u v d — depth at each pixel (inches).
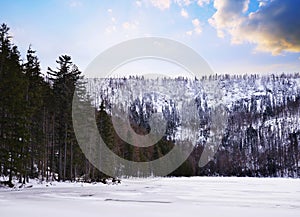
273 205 645.3
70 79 1441.9
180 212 516.4
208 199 757.3
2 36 1136.8
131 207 565.6
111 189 1033.5
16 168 1075.3
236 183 1846.7
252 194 965.2
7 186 1039.6
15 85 1092.5
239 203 674.8
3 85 1066.1
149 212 506.9
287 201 733.9
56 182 1315.2
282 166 4067.4
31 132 1288.1
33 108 1200.2
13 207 531.8
